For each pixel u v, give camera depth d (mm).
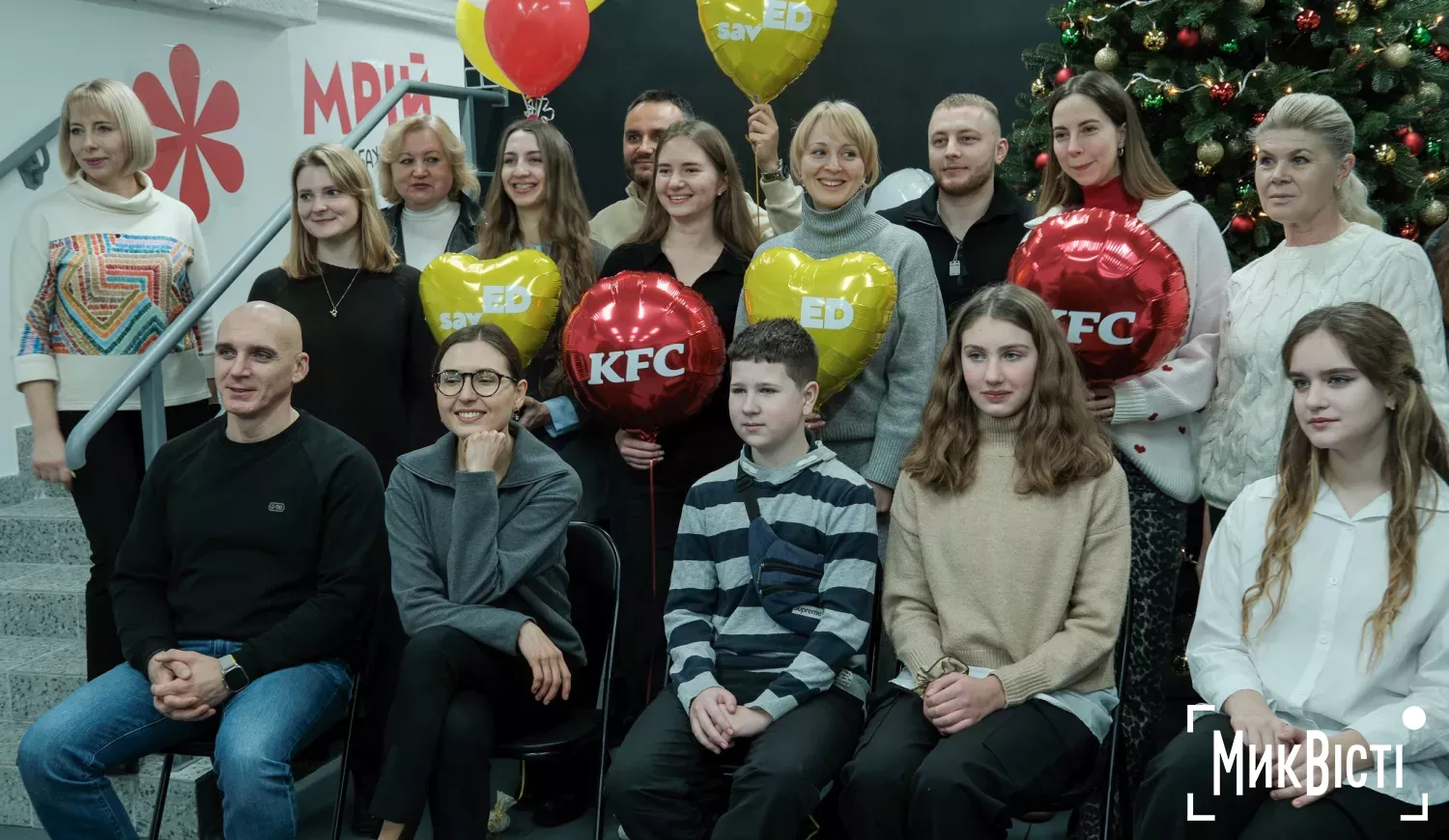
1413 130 3268
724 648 2207
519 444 2414
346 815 2793
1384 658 1831
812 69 5055
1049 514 2119
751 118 3045
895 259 2555
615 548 2424
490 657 2232
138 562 2393
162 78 4160
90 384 2877
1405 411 1835
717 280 2727
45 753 2164
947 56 4840
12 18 3615
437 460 2381
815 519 2197
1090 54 3449
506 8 3344
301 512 2346
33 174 3686
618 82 5332
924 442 2248
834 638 2105
